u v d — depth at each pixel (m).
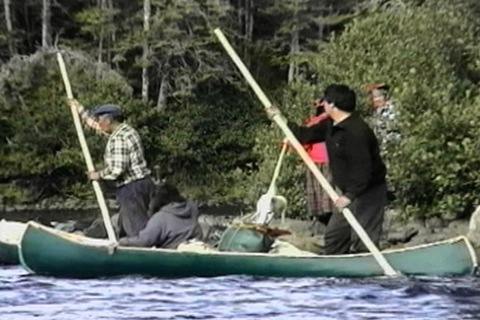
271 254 36.03
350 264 35.91
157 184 41.50
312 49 149.25
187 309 31.55
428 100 59.78
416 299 32.81
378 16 74.88
